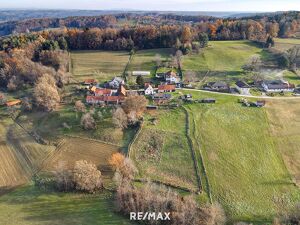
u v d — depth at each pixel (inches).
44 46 6481.3
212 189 2984.7
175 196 2768.2
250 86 5206.7
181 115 4146.2
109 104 4426.7
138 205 2613.2
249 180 3159.5
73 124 3971.5
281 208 2866.6
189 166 3250.5
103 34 7263.8
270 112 4350.4
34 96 4515.3
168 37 7022.6
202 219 2564.0
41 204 2721.5
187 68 5915.4
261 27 7834.6
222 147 3563.0
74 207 2684.5
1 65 5693.9
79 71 5831.7
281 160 3476.9
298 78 5595.5
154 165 3255.4
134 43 7170.3
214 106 4416.8
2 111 4419.3
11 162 3358.8
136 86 5108.3
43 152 3496.6
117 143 3599.9
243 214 2765.7
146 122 3934.5
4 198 2819.9
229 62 6195.9
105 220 2527.1
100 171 3164.4
